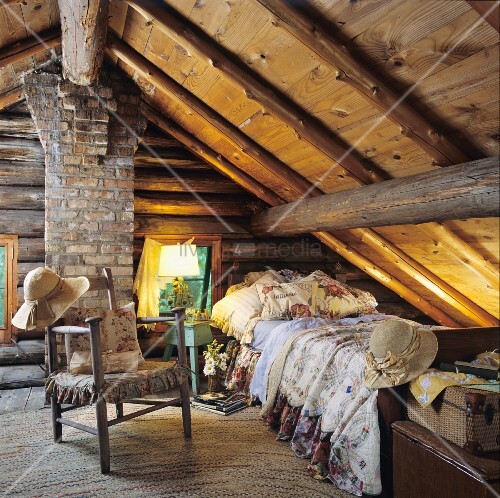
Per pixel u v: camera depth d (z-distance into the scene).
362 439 2.63
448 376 2.46
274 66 2.88
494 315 4.28
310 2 2.30
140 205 4.93
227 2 2.58
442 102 2.43
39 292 3.21
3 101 4.36
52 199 4.32
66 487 2.65
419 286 4.68
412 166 3.01
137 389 2.98
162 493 2.59
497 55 2.04
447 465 2.20
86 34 3.09
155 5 2.90
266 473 2.83
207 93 3.65
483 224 3.01
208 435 3.38
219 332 5.17
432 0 1.97
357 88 2.55
